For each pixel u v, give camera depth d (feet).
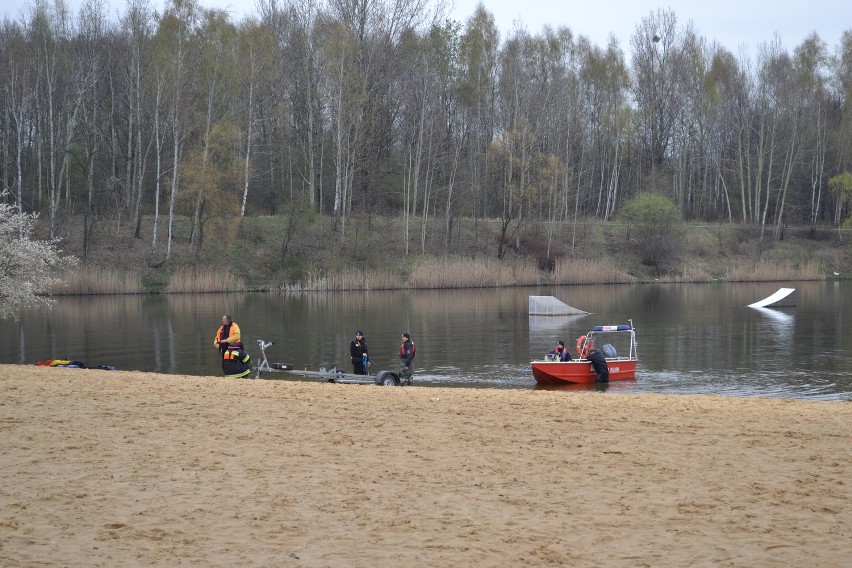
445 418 50.19
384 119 264.93
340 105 234.79
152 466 36.83
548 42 312.09
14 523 28.78
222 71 222.07
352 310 159.12
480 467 37.65
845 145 302.25
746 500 32.81
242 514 30.25
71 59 238.27
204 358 98.89
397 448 41.37
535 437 44.57
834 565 25.94
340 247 232.73
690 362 98.32
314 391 62.64
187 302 175.63
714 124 337.11
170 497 32.19
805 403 60.39
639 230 267.39
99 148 246.88
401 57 263.49
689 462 39.04
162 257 212.43
